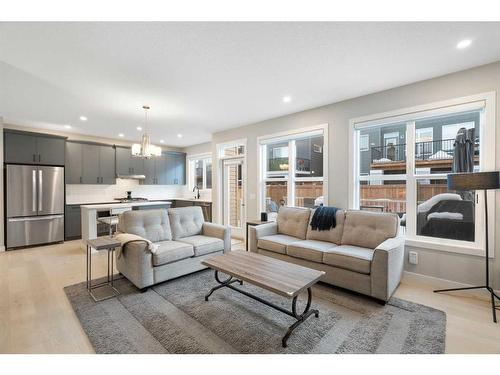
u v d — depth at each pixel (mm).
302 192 4445
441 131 3016
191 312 2320
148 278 2771
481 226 2674
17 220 4609
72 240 5367
